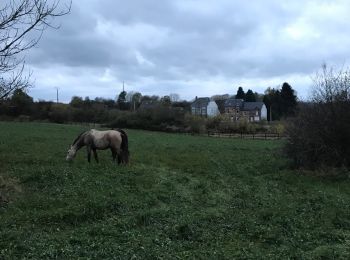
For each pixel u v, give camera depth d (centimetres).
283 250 1066
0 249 974
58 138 4044
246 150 3831
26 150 2814
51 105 9806
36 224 1207
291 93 14075
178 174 2195
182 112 8444
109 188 1678
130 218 1277
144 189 1717
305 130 2402
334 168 2288
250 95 16712
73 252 980
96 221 1277
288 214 1399
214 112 14338
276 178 2172
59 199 1462
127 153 2277
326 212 1449
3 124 6606
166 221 1288
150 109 8275
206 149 3762
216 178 2134
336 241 1168
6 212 1300
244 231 1238
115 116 8756
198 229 1213
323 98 2409
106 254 973
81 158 2486
